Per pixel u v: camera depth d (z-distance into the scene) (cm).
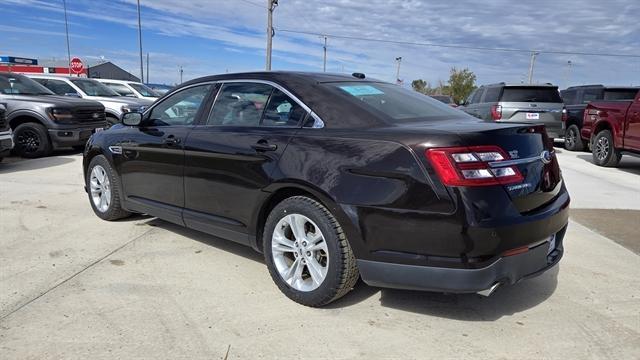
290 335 322
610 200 728
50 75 1388
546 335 326
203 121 445
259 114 404
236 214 405
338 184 333
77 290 381
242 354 300
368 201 321
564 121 1279
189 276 412
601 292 392
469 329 333
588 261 461
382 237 320
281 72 414
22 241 491
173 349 304
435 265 308
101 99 1342
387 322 341
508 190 312
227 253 466
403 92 431
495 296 382
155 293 379
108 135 546
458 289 306
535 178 336
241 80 430
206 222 432
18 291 378
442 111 405
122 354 297
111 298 369
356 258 333
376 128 340
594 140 1101
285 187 363
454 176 300
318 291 349
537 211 332
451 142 304
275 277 376
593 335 327
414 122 354
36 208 615
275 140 375
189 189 445
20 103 1045
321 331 328
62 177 830
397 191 313
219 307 359
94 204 576
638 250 496
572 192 786
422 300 373
